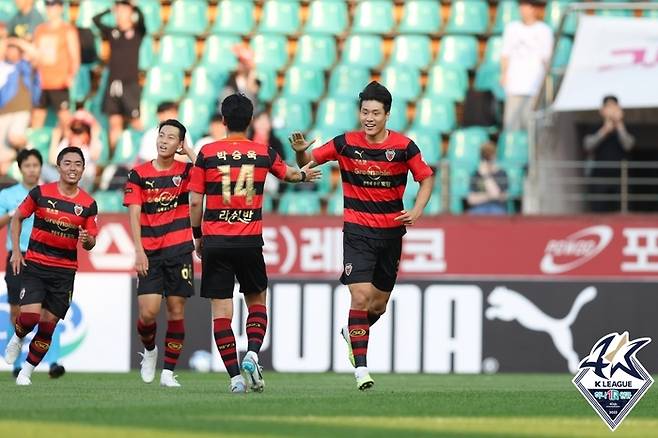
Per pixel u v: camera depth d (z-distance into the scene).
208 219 30.23
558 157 56.69
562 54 61.34
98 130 58.03
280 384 38.75
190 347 50.28
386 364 50.62
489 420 24.27
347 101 62.59
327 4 67.06
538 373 50.56
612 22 57.34
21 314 34.88
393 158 30.36
